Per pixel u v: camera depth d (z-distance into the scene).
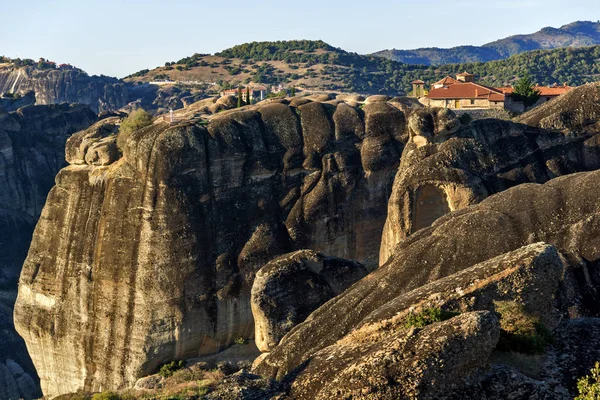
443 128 54.53
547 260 27.59
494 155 53.72
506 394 23.17
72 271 57.97
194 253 55.25
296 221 60.34
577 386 23.66
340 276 41.88
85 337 56.47
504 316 26.67
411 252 36.44
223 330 55.94
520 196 37.56
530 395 23.28
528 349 25.56
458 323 23.80
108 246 56.25
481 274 28.16
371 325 29.17
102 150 58.53
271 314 40.03
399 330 27.02
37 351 59.94
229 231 57.59
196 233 55.59
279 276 40.78
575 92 56.97
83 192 59.16
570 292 32.06
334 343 32.34
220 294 55.81
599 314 31.56
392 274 35.62
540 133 55.34
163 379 44.84
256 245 57.94
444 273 34.72
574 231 34.50
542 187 37.59
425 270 35.19
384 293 34.75
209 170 57.28
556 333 27.23
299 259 41.66
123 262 55.34
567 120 55.62
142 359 53.69
